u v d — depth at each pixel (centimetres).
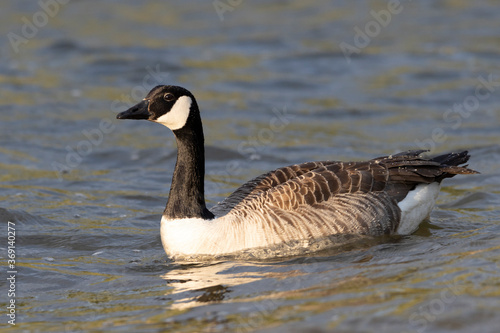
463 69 2662
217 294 1012
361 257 1120
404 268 1044
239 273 1091
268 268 1102
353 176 1205
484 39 3038
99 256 1247
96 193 1623
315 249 1159
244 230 1164
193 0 3788
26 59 2848
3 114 2245
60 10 3581
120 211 1498
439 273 1004
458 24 3294
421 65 2736
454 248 1129
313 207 1170
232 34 3203
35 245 1304
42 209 1498
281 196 1179
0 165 1812
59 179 1723
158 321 927
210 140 2008
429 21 3359
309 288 995
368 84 2558
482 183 1595
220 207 1245
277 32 3216
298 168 1259
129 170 1806
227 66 2775
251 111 2294
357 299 931
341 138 2023
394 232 1210
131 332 896
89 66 2764
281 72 2706
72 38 3119
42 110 2300
